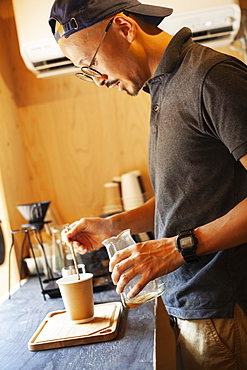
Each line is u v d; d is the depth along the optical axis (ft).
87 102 9.22
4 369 4.06
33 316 5.54
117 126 9.23
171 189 4.44
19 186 8.57
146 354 3.96
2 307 6.14
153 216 5.77
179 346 4.89
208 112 4.02
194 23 7.86
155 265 4.12
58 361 4.08
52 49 7.90
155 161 4.67
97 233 5.55
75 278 5.01
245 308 4.41
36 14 7.77
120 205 8.82
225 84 3.91
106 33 4.38
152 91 4.68
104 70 4.61
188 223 4.40
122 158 9.26
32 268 7.89
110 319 4.81
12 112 8.82
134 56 4.56
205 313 4.47
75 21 4.35
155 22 4.82
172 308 4.77
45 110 9.23
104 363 3.90
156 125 4.62
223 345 4.45
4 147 8.15
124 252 4.23
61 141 9.29
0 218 7.76
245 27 8.50
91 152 9.29
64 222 9.23
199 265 4.49
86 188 9.28
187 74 4.25
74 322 4.81
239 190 4.30
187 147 4.27
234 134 3.84
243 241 4.06
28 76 9.18
